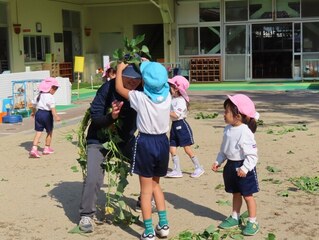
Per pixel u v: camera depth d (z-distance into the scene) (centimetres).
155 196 471
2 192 637
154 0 2494
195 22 2403
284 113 1332
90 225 489
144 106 447
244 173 458
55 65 2272
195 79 2381
